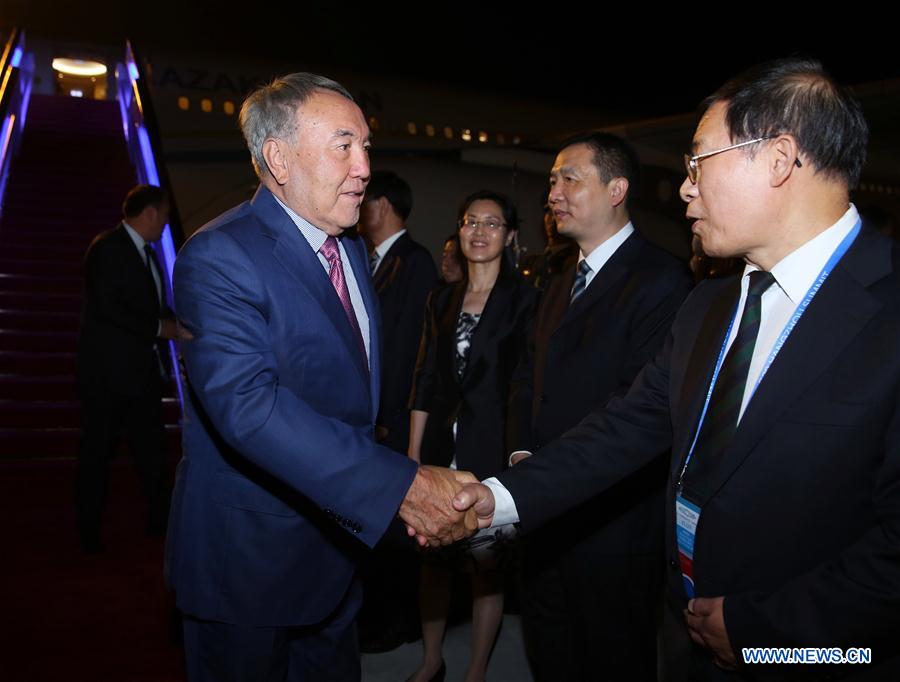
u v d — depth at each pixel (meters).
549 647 1.97
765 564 1.10
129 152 9.62
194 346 1.39
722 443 1.16
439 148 11.42
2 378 5.14
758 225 1.13
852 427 1.02
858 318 1.05
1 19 13.16
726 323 1.26
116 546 3.56
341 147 1.46
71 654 2.50
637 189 1.99
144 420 3.63
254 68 10.48
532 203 10.96
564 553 1.85
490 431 2.43
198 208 9.65
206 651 1.54
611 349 1.87
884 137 11.65
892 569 0.97
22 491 4.32
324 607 1.55
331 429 1.38
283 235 1.48
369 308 1.74
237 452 1.44
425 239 10.39
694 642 1.23
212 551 1.48
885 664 1.03
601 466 1.48
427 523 1.46
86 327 3.51
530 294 2.54
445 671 2.52
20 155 8.98
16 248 6.69
